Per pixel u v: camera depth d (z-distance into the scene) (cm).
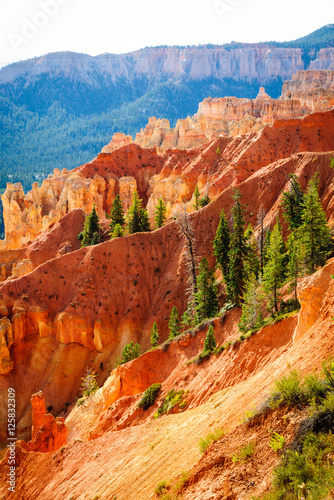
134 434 3369
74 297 7838
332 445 1163
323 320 2003
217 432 1814
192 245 7025
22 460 4025
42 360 7288
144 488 2164
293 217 6147
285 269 4559
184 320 6275
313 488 1073
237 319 4625
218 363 3897
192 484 1566
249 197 8656
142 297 7844
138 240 8625
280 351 3127
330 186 7462
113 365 7100
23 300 7688
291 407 1422
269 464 1295
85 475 3194
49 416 4584
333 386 1366
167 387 4281
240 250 5084
